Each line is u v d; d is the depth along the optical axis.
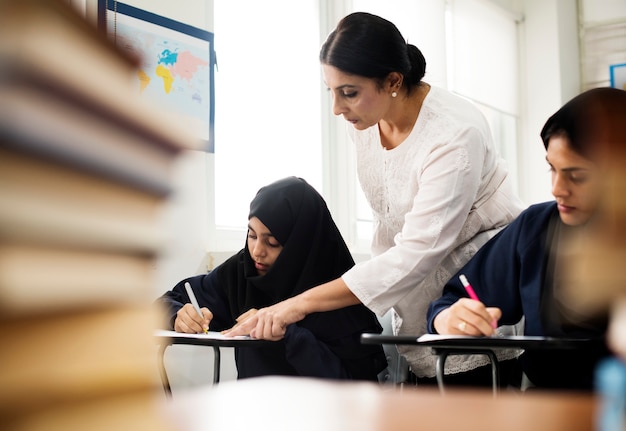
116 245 0.16
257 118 2.73
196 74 2.26
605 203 0.20
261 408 0.39
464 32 3.96
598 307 0.21
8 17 0.13
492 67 4.20
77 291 0.15
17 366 0.14
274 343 1.54
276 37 2.84
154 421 0.18
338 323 1.71
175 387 2.01
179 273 2.07
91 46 0.15
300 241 1.81
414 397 0.43
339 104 1.57
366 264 1.54
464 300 1.34
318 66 2.99
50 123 0.14
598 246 0.20
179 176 0.18
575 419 0.32
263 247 1.81
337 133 3.03
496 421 0.32
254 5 2.75
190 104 2.23
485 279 1.52
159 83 2.13
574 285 0.21
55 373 0.15
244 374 1.75
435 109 1.62
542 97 4.43
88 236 0.15
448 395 0.44
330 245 1.86
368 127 1.62
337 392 0.48
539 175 4.43
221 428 0.32
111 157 0.15
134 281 0.17
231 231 2.47
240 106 2.66
